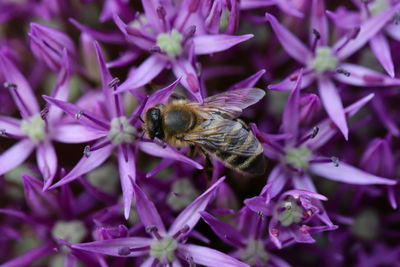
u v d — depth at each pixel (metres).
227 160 0.15
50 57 0.16
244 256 0.15
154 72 0.15
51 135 0.15
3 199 0.16
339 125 0.15
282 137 0.15
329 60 0.16
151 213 0.15
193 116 0.15
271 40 0.16
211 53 0.15
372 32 0.16
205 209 0.15
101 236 0.15
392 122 0.16
